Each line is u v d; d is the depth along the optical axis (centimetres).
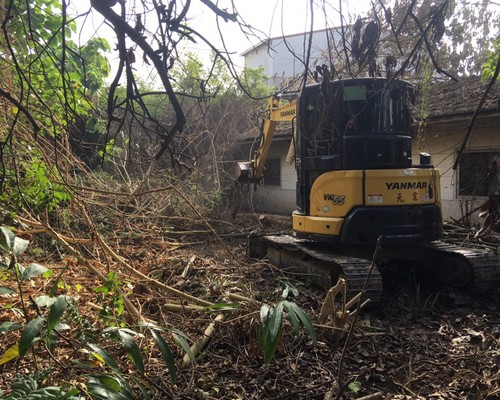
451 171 1069
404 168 663
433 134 1088
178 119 270
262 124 984
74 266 666
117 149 705
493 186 991
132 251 862
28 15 290
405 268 773
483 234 416
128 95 270
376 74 357
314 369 433
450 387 404
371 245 668
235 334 464
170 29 259
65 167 537
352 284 579
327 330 488
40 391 231
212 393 384
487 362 453
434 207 674
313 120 663
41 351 369
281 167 1655
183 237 1121
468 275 661
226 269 788
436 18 251
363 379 421
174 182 1165
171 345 448
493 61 521
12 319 437
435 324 562
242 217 1358
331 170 664
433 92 1170
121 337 264
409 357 466
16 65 266
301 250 714
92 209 866
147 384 327
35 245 727
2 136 471
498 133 976
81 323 348
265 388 395
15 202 549
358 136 639
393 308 617
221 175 1430
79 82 540
